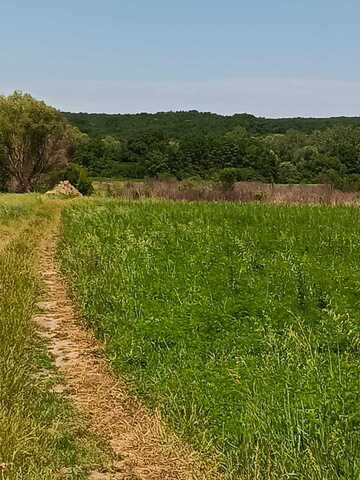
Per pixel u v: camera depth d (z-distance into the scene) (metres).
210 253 15.13
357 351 8.38
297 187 44.09
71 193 61.41
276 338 8.84
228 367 8.06
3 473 6.04
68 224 27.44
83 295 13.36
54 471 6.34
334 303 10.24
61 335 11.39
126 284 12.97
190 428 7.16
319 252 15.94
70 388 8.80
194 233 19.86
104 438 7.23
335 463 5.80
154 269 13.85
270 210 29.20
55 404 8.02
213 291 11.42
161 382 8.29
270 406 6.79
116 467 6.62
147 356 9.23
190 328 9.64
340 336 8.63
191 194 46.06
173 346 9.41
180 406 7.61
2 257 17.02
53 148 75.19
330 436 6.07
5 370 8.44
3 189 75.19
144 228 22.41
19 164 74.69
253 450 6.36
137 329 9.99
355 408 6.36
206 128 118.31
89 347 10.70
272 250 16.44
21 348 9.69
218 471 6.46
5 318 10.95
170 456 6.83
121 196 50.12
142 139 84.81
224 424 6.90
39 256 19.56
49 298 14.15
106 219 26.06
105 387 8.84
